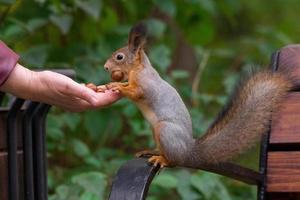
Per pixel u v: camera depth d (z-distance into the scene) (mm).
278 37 8211
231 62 9211
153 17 8125
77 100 3922
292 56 4480
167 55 6973
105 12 7207
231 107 4191
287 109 4379
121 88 3975
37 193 4324
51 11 6781
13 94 3898
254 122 4125
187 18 7820
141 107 4055
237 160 4270
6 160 4305
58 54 6949
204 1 7512
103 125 6777
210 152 4004
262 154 4363
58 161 6969
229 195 6438
